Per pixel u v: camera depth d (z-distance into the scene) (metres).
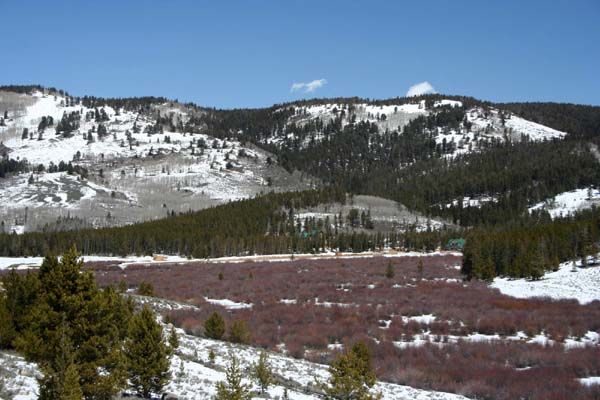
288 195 172.12
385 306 40.97
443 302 42.31
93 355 13.25
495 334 32.34
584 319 34.31
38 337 13.23
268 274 65.25
